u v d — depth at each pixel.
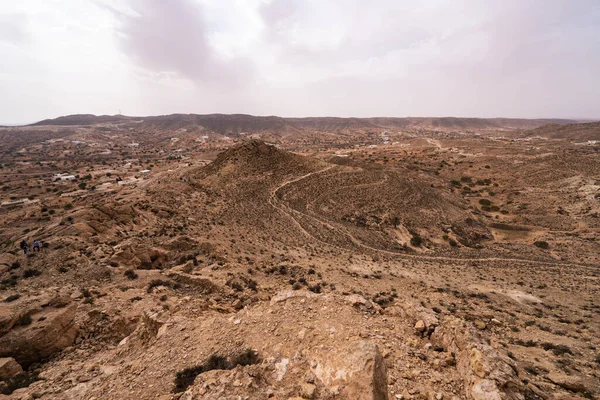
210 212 54.31
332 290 27.89
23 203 79.44
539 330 24.14
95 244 29.16
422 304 27.53
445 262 50.44
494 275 44.38
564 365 17.00
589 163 100.56
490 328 23.25
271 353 11.84
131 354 14.20
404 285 34.16
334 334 12.64
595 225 70.25
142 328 15.60
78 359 14.66
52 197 83.81
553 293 37.25
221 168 79.12
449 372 10.95
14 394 11.43
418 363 11.32
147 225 39.31
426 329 13.73
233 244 40.78
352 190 78.56
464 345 11.39
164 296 20.73
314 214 66.19
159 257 30.41
